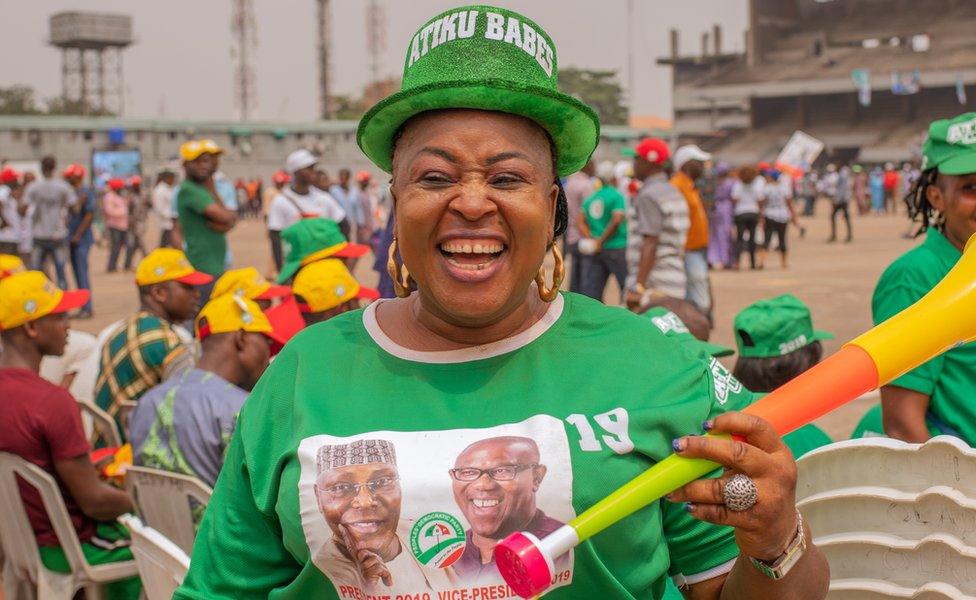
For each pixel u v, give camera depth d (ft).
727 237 60.64
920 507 6.64
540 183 5.40
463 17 5.36
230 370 13.79
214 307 13.87
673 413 5.35
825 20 273.75
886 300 10.27
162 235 58.65
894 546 6.75
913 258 10.18
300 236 18.62
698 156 32.58
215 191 27.20
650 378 5.48
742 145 255.50
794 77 259.19
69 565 13.29
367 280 55.98
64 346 14.76
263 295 16.06
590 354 5.54
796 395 4.94
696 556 5.58
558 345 5.58
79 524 13.41
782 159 68.80
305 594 5.54
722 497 4.66
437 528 5.19
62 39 344.08
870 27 264.52
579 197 35.47
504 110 5.29
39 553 13.30
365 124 5.52
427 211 5.29
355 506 5.24
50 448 13.04
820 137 248.73
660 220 27.99
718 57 302.86
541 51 5.42
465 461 5.23
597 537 5.18
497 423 5.33
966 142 9.78
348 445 5.34
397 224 5.50
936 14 257.34
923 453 6.58
